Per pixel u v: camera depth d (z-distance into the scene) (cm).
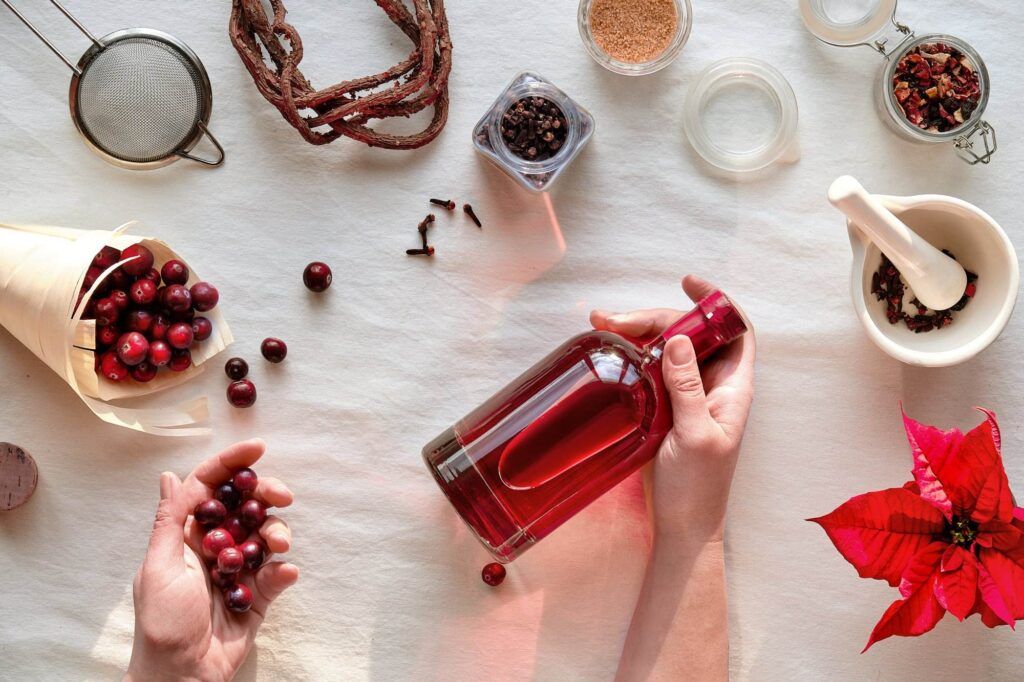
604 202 93
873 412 92
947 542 84
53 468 92
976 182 92
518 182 90
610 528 92
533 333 92
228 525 88
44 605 91
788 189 93
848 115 93
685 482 86
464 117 92
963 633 92
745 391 87
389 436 92
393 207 92
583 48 92
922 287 86
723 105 92
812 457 92
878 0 91
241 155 92
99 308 88
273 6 89
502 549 87
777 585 92
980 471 83
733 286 93
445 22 89
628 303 93
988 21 92
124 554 92
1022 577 83
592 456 84
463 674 92
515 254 92
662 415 85
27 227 90
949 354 86
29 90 92
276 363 92
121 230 87
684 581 88
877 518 84
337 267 92
